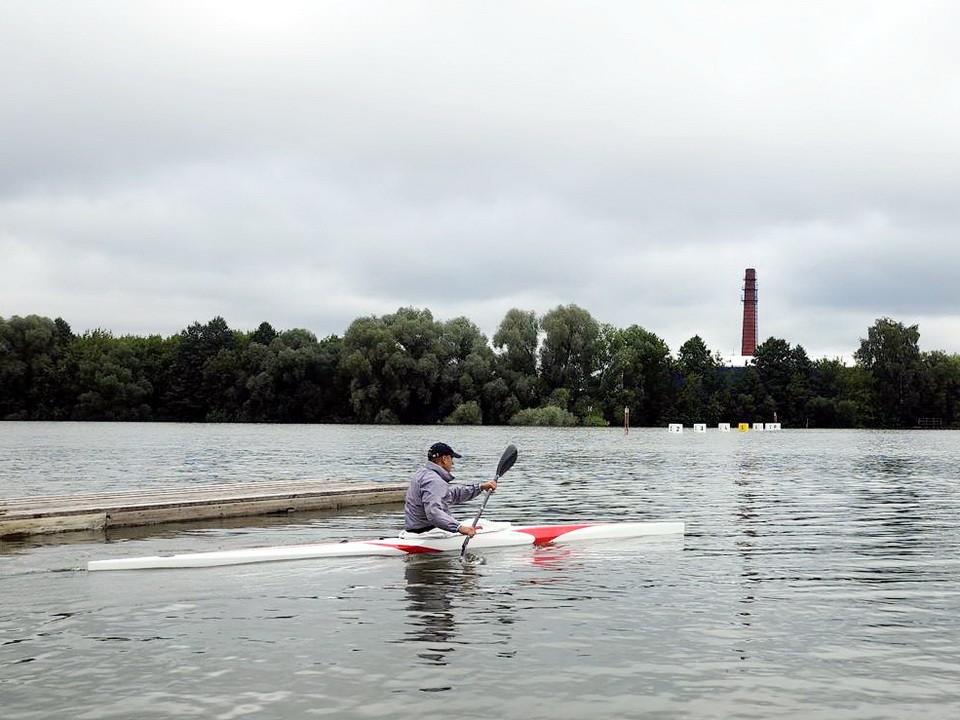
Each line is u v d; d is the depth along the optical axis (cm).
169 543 1257
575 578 976
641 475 2703
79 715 539
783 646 692
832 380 11394
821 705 561
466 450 4141
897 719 537
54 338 9338
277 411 9325
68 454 3641
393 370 8338
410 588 922
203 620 779
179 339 10744
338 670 628
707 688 592
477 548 1188
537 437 6006
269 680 606
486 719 535
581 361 8506
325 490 1784
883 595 883
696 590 909
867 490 2192
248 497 1622
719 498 1953
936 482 2480
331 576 988
